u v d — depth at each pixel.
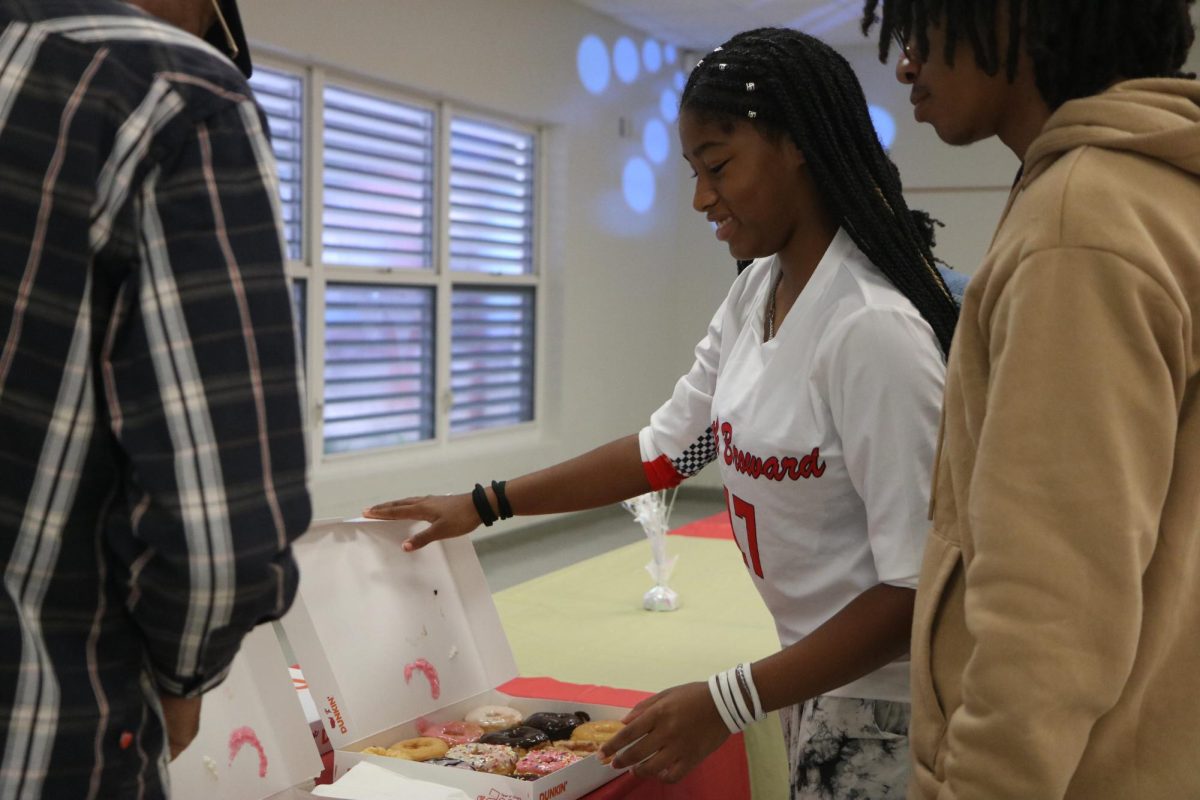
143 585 0.73
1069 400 0.74
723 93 1.22
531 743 1.46
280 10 4.65
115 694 0.75
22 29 0.73
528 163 6.56
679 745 1.18
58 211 0.71
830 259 1.22
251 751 1.24
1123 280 0.74
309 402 5.15
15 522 0.71
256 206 0.78
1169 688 0.80
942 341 1.17
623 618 2.23
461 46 5.66
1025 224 0.80
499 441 6.45
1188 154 0.79
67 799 0.73
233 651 0.78
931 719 0.89
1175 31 0.86
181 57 0.77
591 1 6.49
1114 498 0.73
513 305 6.53
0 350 0.71
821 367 1.18
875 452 1.13
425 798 1.26
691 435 1.57
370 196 5.45
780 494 1.23
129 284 0.73
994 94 0.90
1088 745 0.79
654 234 7.54
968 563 0.85
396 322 5.68
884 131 7.23
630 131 7.19
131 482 0.73
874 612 1.13
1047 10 0.84
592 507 1.62
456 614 1.65
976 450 0.85
